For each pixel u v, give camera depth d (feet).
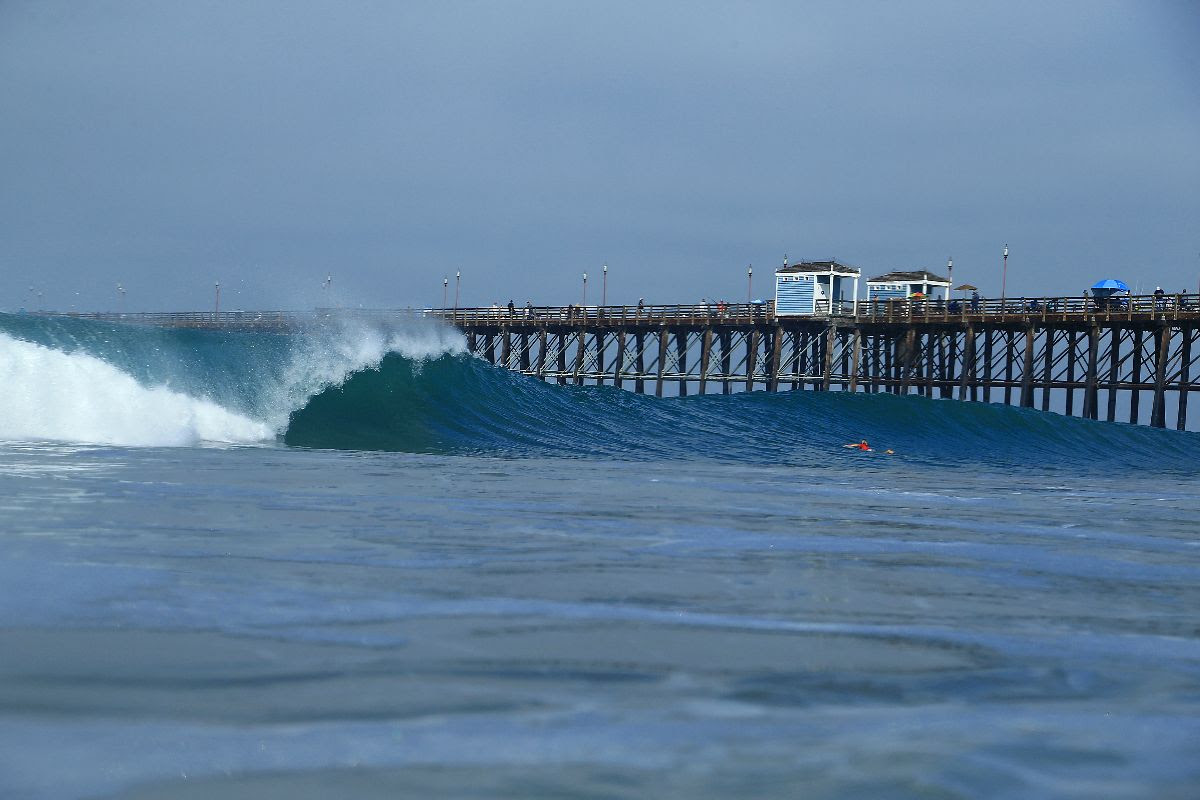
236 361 177.68
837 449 215.92
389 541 66.74
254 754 30.22
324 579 53.52
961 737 32.55
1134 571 66.39
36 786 27.73
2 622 42.37
